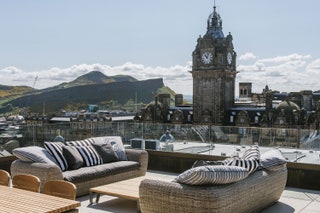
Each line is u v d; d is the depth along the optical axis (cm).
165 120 7375
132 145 1077
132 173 794
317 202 675
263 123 6303
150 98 13050
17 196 374
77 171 694
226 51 6981
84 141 811
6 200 360
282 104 6284
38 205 344
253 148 608
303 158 828
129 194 589
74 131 1093
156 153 1005
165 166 994
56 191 395
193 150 985
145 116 7431
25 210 329
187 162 963
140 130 1069
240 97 10056
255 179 545
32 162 670
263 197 575
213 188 461
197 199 454
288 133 888
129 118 8694
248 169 537
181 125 1004
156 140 1040
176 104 7988
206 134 977
